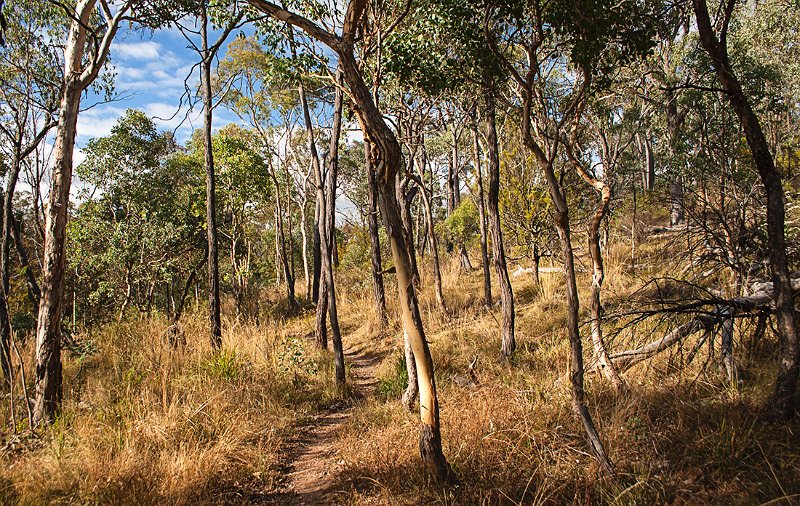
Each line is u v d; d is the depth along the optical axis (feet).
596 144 45.32
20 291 42.06
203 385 22.17
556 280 40.14
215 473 15.30
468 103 31.37
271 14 13.15
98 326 37.04
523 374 22.25
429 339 32.76
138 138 55.77
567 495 12.44
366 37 19.81
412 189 51.72
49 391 20.15
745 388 16.05
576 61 16.07
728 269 25.08
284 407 23.06
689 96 29.63
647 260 37.50
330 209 29.76
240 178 55.83
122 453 15.14
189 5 22.68
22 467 14.61
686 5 16.96
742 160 25.36
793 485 10.96
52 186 20.85
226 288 59.88
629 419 14.94
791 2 43.91
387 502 12.92
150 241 46.75
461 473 13.88
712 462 12.58
